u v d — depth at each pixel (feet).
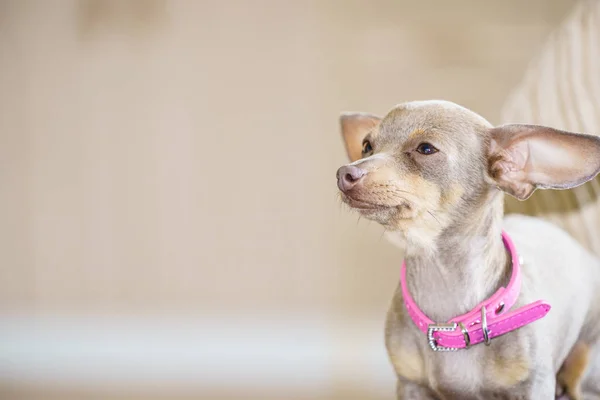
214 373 12.40
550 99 8.13
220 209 14.64
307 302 14.40
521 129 5.55
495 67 13.96
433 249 5.70
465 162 5.60
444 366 5.65
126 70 14.65
